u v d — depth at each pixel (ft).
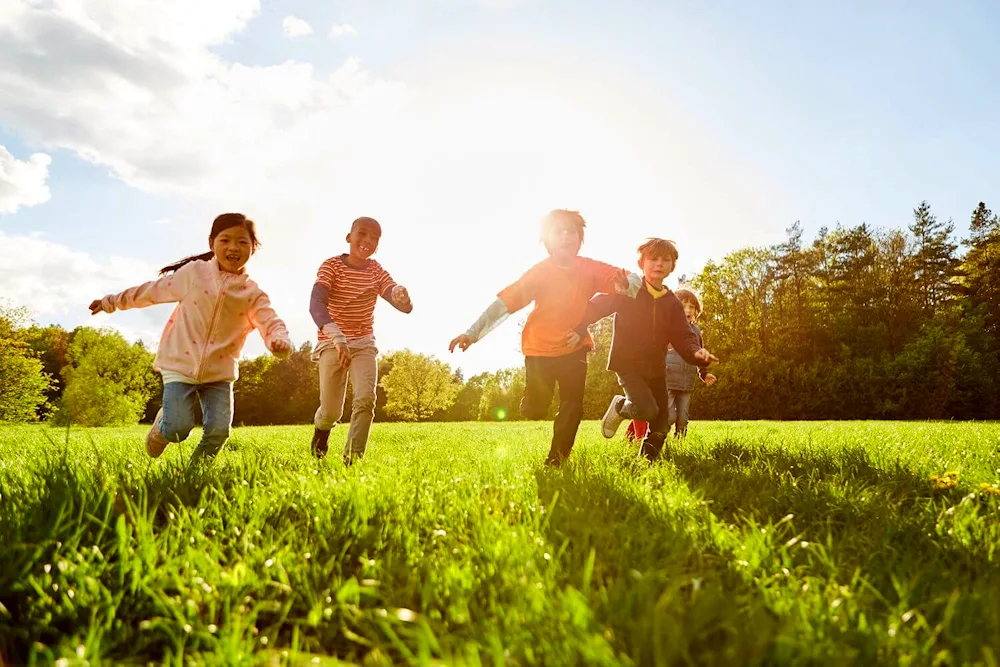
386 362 308.81
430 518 8.62
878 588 6.46
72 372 195.11
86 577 6.16
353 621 5.78
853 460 15.35
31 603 5.98
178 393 13.66
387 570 6.82
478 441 29.78
